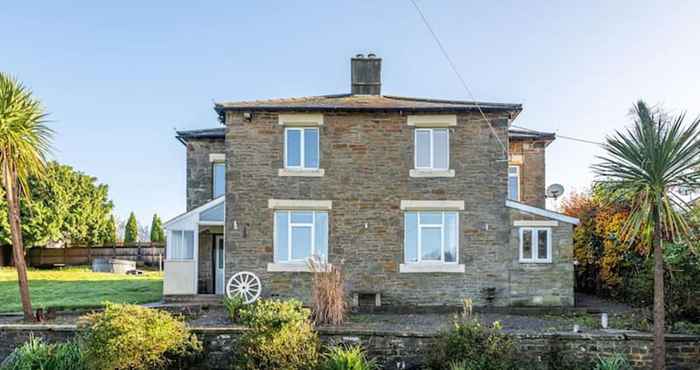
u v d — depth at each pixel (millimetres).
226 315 15117
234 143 17016
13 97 13445
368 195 16953
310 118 17047
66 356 11180
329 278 14539
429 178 16984
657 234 10141
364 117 17109
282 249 16891
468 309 15703
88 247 34906
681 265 12562
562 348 11898
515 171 20422
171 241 17141
